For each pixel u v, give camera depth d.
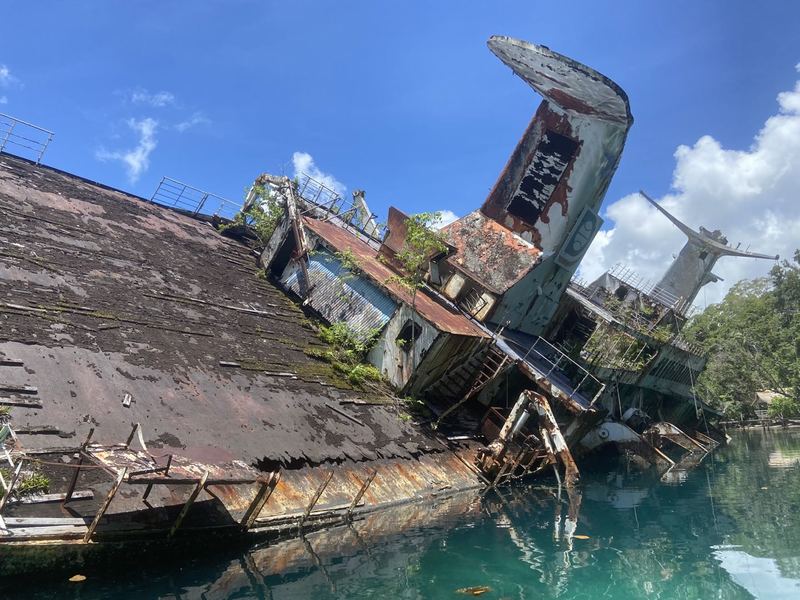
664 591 9.30
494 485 16.81
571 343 30.20
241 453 10.84
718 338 59.81
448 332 17.88
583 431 22.30
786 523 14.08
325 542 10.21
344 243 22.17
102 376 10.77
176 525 8.08
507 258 23.73
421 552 10.27
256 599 7.64
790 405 53.53
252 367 14.41
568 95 22.27
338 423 14.28
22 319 11.15
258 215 24.55
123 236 18.12
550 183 23.94
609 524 13.69
